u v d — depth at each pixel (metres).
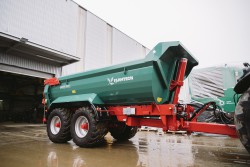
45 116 6.39
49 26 13.56
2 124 15.46
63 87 6.24
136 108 4.60
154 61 4.18
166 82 4.49
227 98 7.34
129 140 6.49
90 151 4.49
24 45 10.81
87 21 17.08
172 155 4.12
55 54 12.27
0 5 11.14
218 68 7.84
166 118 4.12
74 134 5.10
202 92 8.01
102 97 5.19
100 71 5.18
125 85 4.61
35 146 5.08
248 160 3.70
